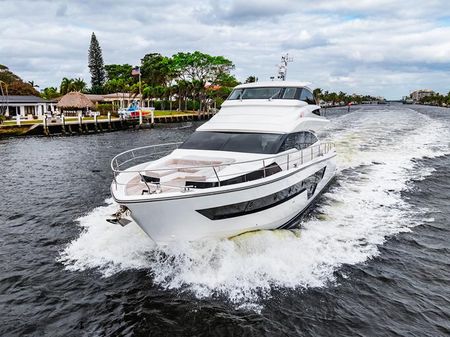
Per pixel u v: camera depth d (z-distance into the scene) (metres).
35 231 9.80
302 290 6.79
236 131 10.01
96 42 91.50
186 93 74.75
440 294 6.84
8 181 15.70
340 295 6.68
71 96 52.66
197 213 7.27
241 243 7.91
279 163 8.98
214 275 7.10
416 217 10.31
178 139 34.97
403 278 7.29
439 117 50.91
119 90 80.50
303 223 9.67
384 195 12.17
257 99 11.79
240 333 5.80
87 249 8.41
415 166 16.16
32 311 6.43
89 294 6.83
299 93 11.68
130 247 8.20
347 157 17.39
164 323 6.05
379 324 6.01
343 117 44.16
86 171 17.84
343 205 11.15
